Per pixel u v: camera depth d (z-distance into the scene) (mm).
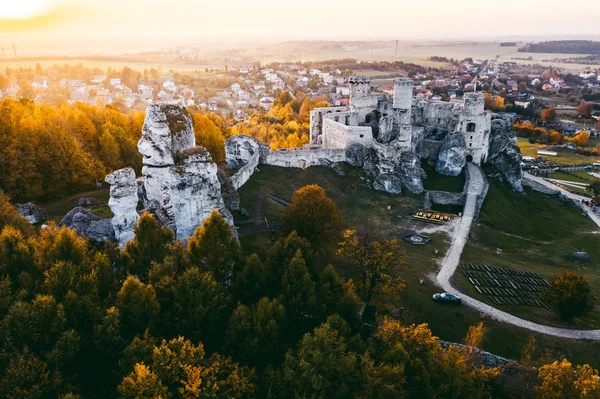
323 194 56875
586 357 45062
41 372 27156
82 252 38812
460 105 111250
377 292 49094
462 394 35531
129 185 46250
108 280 37562
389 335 38844
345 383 33594
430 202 91438
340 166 94812
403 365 34812
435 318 49938
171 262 38594
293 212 55906
